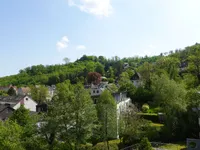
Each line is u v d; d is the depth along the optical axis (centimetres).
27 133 3098
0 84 18012
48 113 3131
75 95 3172
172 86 4606
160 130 4025
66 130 3072
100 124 3506
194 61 6581
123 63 19475
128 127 3722
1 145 2572
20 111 3716
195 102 3931
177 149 3334
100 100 4225
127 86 7006
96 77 12838
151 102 6019
